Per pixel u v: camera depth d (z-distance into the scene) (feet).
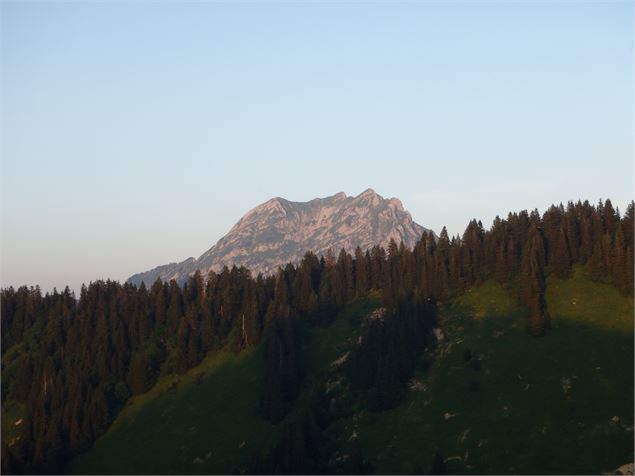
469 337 558.97
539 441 447.42
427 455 456.86
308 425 501.97
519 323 562.66
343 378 563.89
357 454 456.04
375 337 561.02
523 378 504.43
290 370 572.10
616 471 412.57
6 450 552.82
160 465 530.68
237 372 619.26
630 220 626.23
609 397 472.03
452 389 509.35
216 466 511.81
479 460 441.68
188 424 571.69
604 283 590.96
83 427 576.61
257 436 532.73
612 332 535.19
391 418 503.61
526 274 585.22
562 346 527.40
